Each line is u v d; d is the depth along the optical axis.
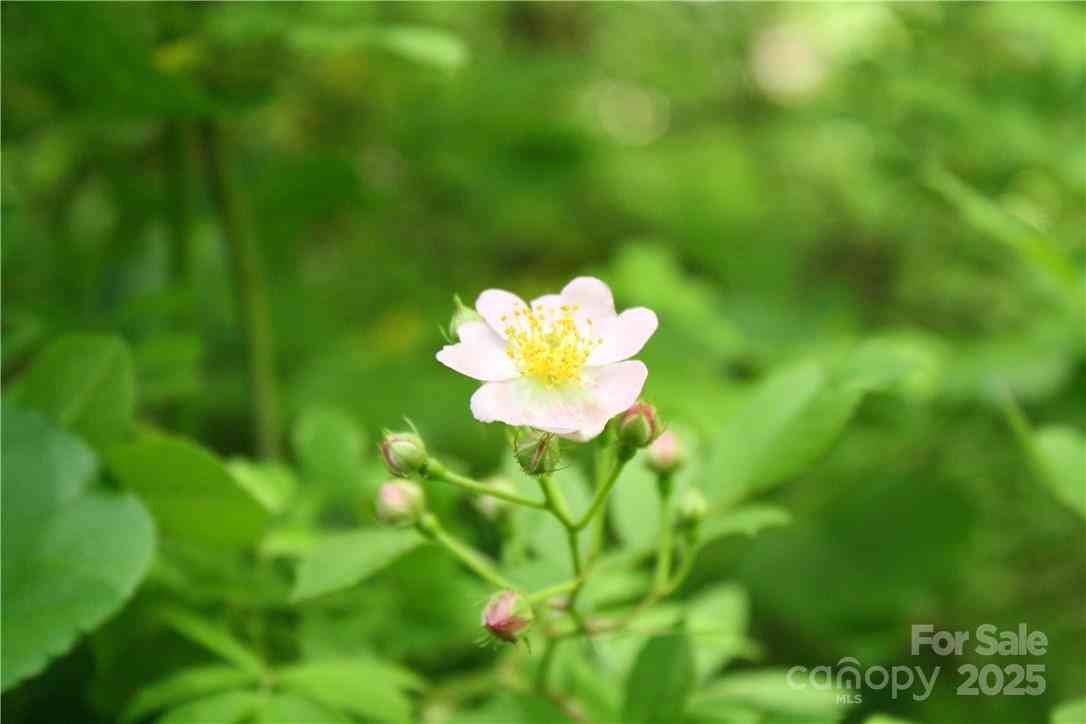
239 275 0.45
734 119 0.99
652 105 1.17
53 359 0.36
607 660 0.37
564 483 0.37
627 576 0.38
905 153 0.62
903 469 0.58
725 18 0.93
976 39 0.65
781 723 0.35
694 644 0.36
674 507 0.37
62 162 0.50
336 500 0.40
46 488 0.35
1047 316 0.59
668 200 0.94
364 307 0.75
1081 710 0.34
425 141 0.73
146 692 0.34
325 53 0.44
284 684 0.35
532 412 0.34
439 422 0.55
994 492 0.60
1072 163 0.56
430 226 0.84
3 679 0.33
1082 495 0.38
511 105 0.74
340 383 0.57
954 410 0.57
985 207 0.42
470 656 0.42
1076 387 0.53
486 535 0.40
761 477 0.36
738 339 0.55
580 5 1.00
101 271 0.45
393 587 0.38
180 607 0.37
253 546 0.37
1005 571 0.58
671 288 0.56
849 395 0.37
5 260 0.42
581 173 0.85
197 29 0.43
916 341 0.55
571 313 0.35
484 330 0.35
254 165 0.51
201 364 0.55
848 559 0.54
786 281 0.81
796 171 0.93
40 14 0.39
